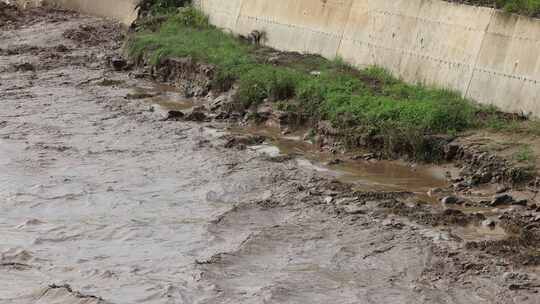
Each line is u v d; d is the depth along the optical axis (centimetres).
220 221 1365
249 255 1238
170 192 1506
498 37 1791
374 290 1120
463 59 1866
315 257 1227
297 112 1902
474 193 1475
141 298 1100
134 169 1636
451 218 1344
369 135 1719
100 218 1385
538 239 1253
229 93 2134
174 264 1207
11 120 1991
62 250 1263
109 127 1941
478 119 1706
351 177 1582
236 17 2759
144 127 1941
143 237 1309
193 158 1705
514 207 1392
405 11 2070
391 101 1803
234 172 1612
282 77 2028
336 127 1784
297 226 1338
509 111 1727
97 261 1221
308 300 1092
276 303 1082
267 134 1883
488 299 1086
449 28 1930
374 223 1341
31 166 1648
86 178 1582
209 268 1189
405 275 1163
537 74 1686
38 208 1434
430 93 1867
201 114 2025
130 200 1465
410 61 2017
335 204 1431
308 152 1755
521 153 1527
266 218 1379
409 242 1264
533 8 1767
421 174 1595
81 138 1850
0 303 1086
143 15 3097
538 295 1090
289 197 1469
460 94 1848
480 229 1314
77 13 3559
